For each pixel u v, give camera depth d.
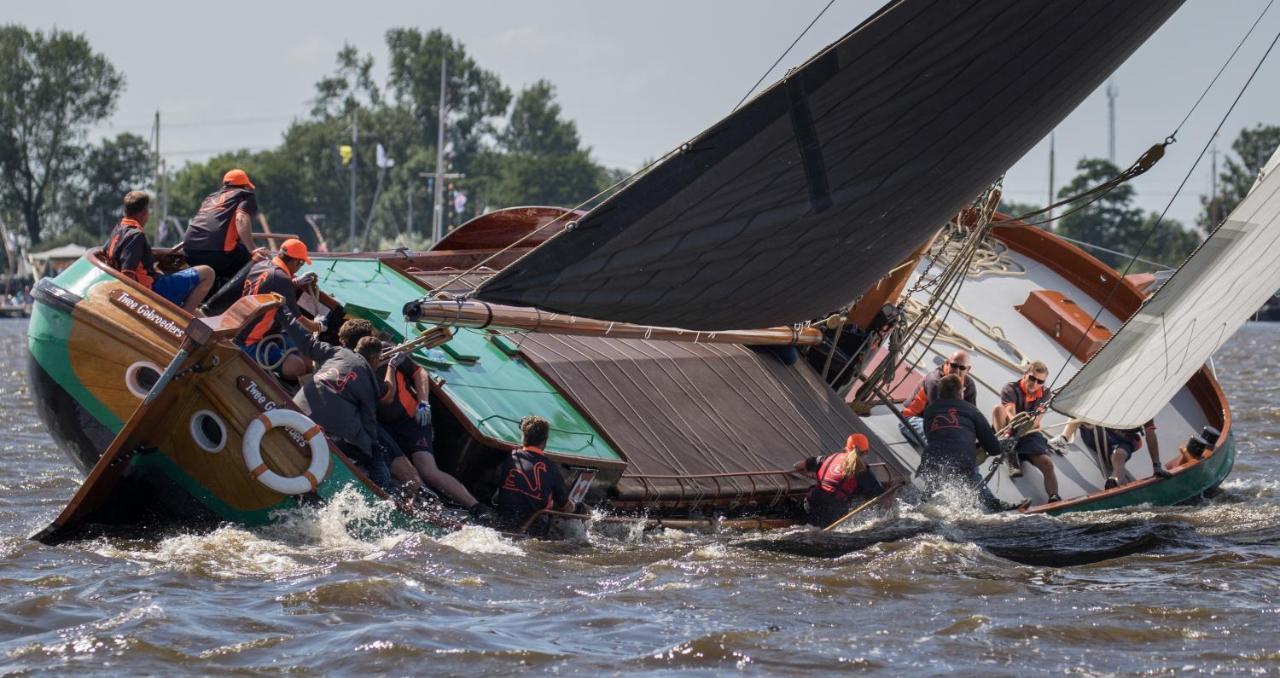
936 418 42.88
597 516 35.69
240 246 37.69
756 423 42.31
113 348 34.00
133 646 24.08
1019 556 34.84
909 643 25.17
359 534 32.97
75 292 34.53
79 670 22.92
